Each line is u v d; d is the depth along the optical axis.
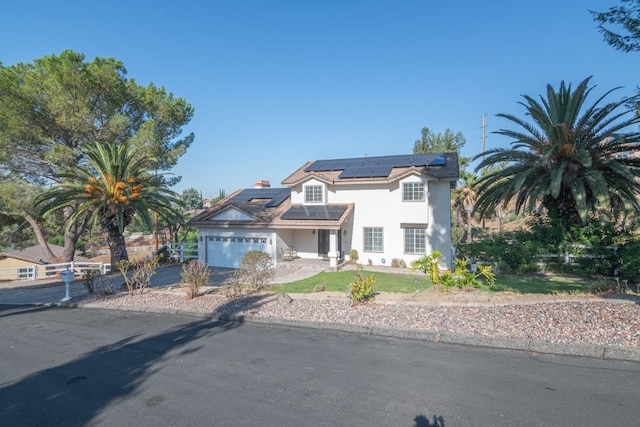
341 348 6.86
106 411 4.79
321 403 4.73
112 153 19.81
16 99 20.88
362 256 21.89
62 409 4.91
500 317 7.68
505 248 16.75
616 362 5.62
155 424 4.39
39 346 7.94
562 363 5.68
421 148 36.12
